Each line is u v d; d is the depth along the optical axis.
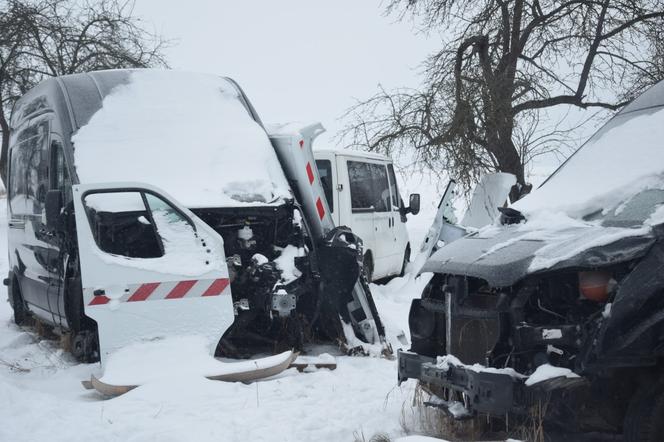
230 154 8.59
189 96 9.16
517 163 16.34
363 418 5.84
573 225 5.23
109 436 5.31
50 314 9.27
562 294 4.87
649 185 5.23
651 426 4.46
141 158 8.38
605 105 17.91
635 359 4.46
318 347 8.77
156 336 7.22
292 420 5.77
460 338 5.30
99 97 8.91
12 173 11.56
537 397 4.54
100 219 7.51
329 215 8.84
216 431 5.45
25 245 10.37
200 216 8.36
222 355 8.27
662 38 17.59
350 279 8.44
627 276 4.49
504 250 5.09
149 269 7.28
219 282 7.45
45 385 7.28
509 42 17.39
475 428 5.41
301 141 8.90
